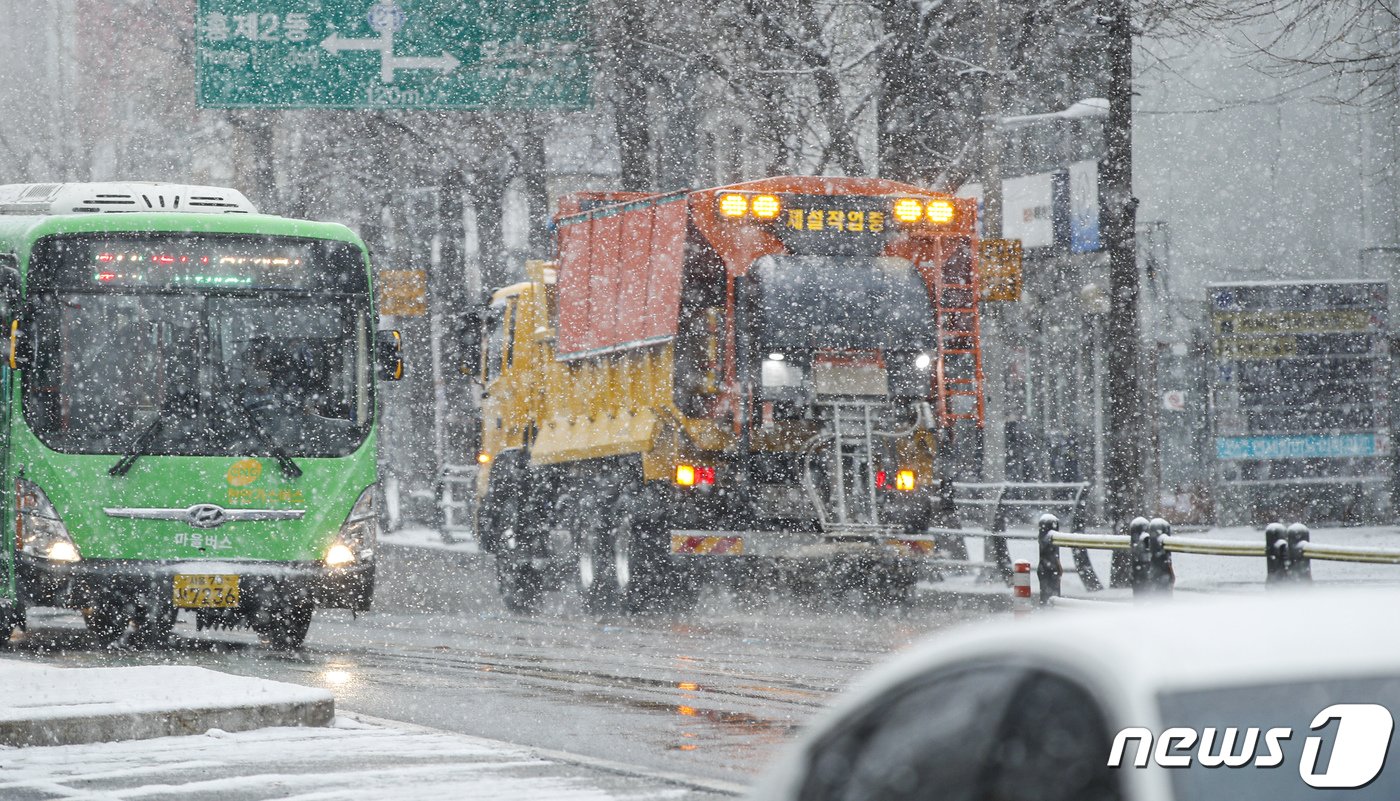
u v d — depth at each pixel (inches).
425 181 5251.0
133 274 2140.7
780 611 2866.6
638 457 2775.6
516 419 3157.0
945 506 2691.9
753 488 2642.7
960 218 2699.3
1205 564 3351.4
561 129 5344.5
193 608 2101.4
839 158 3513.8
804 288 2613.2
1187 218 5177.2
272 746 1214.9
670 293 2657.5
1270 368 4473.4
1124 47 2896.2
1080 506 2854.3
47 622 2635.3
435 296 5541.3
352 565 2165.4
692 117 3951.8
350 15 3555.6
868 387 2623.0
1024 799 317.4
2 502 2130.9
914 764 339.3
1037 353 4704.7
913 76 3403.1
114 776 1085.1
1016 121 4111.7
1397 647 323.3
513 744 1254.9
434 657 2091.5
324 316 2192.4
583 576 2869.1
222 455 2123.5
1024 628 348.2
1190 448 4608.8
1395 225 5032.0
